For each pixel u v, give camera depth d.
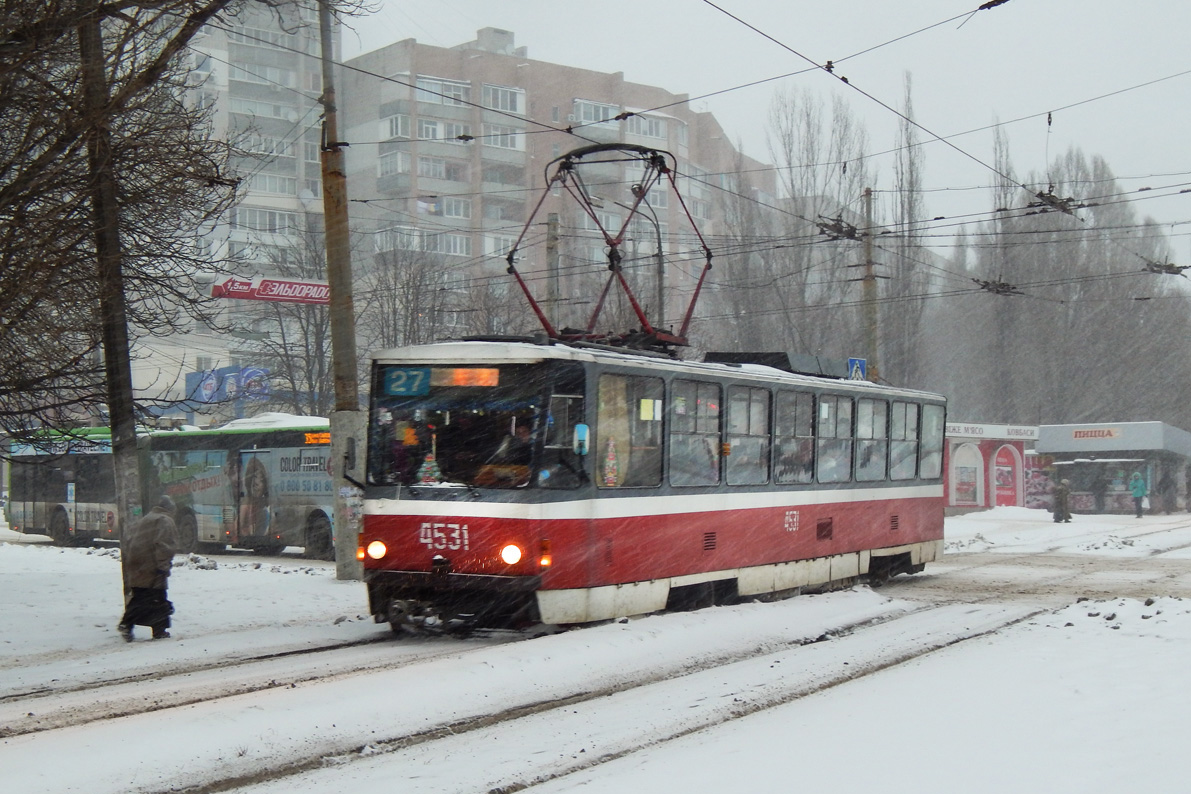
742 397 14.71
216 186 14.13
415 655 11.22
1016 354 55.09
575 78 71.94
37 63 11.73
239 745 7.42
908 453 19.38
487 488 11.66
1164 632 12.23
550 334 13.38
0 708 8.87
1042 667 10.23
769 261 47.44
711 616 13.02
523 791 6.70
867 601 15.57
